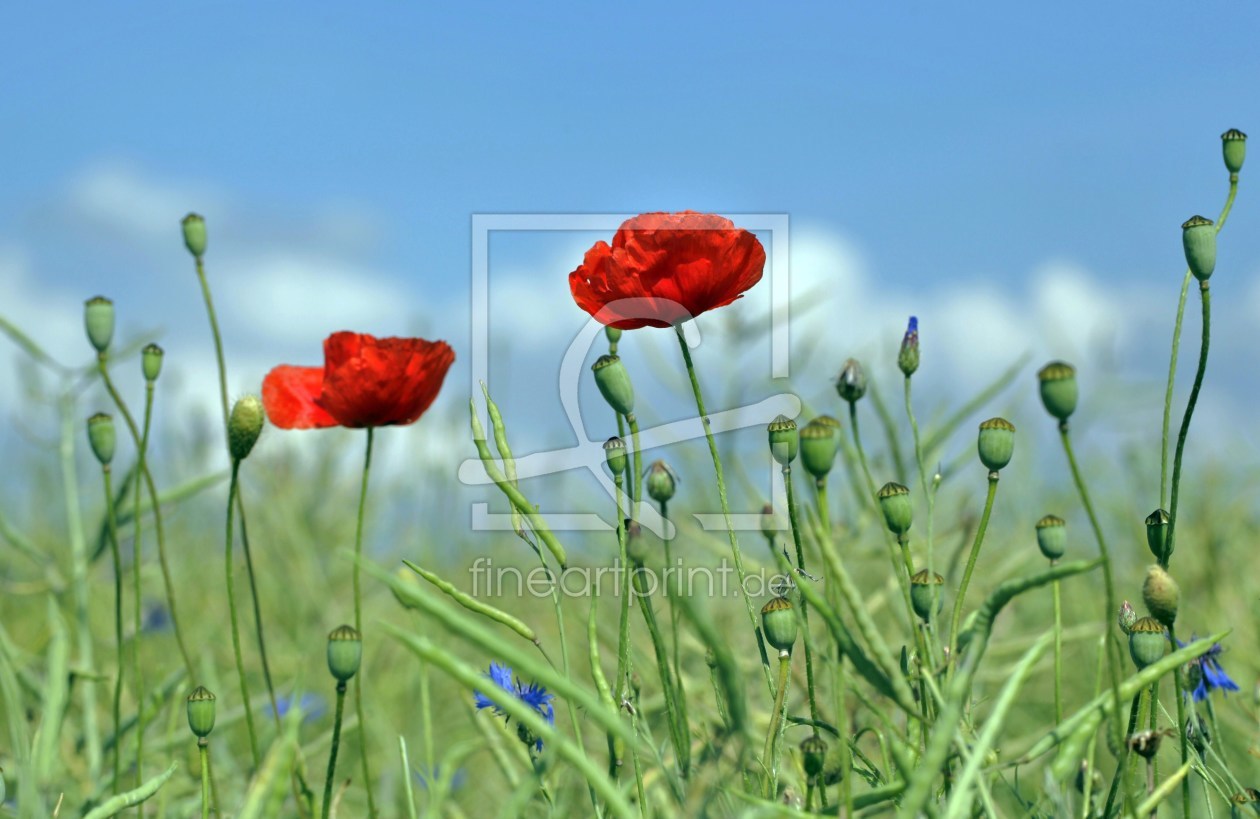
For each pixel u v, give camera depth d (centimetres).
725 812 96
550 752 93
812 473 94
